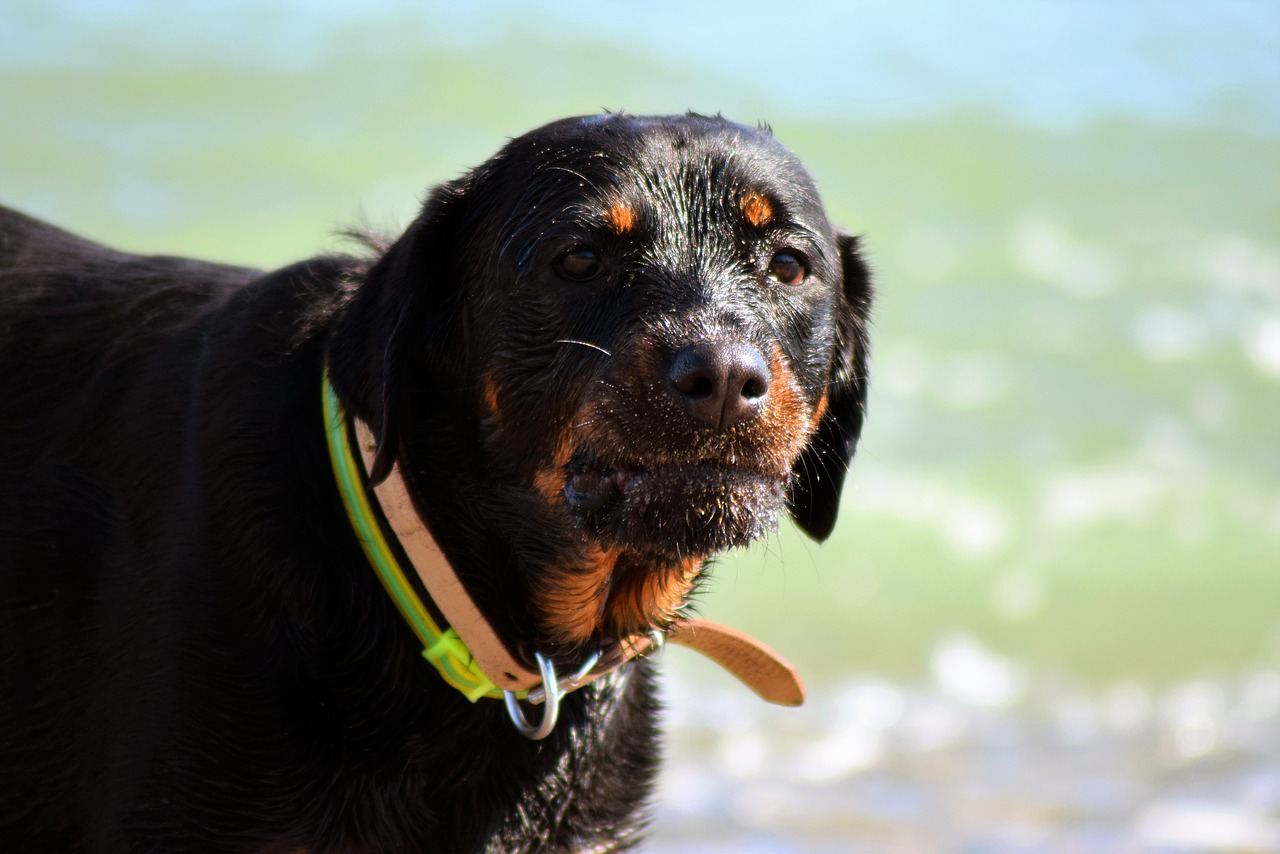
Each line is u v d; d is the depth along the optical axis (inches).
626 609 199.6
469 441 189.9
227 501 182.4
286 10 898.7
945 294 690.8
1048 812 346.3
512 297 185.3
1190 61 1032.8
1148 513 530.6
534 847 195.5
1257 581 496.1
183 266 219.9
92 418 198.8
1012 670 445.1
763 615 462.0
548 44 880.9
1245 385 620.7
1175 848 326.6
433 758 186.2
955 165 824.9
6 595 195.3
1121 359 637.9
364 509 184.4
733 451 173.9
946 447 563.5
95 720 187.3
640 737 209.3
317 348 192.7
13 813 196.4
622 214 182.5
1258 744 396.8
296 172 721.0
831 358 209.8
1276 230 775.7
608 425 175.3
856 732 391.9
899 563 494.6
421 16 902.4
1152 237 762.8
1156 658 455.8
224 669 178.2
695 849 314.0
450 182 197.6
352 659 182.4
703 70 901.2
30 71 783.1
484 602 190.5
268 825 178.4
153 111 763.4
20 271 220.7
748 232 187.5
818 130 846.5
